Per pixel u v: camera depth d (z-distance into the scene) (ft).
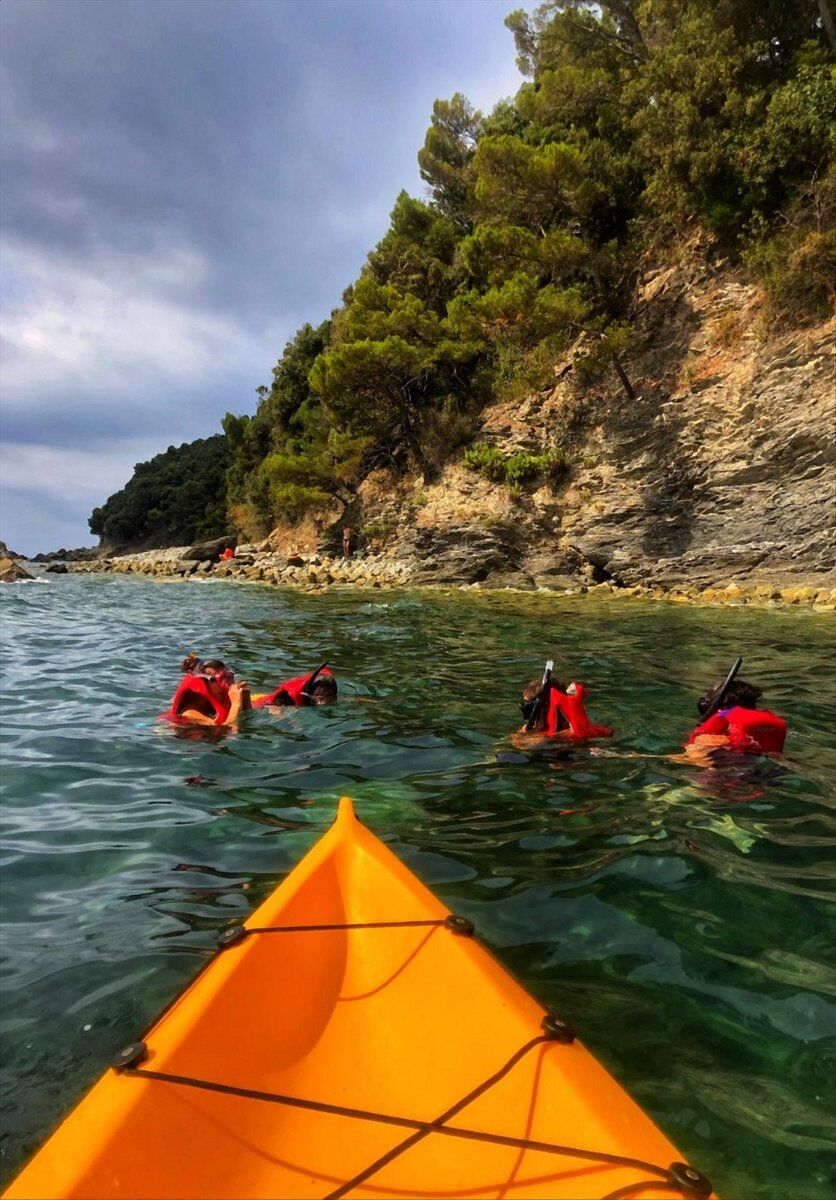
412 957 8.00
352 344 87.92
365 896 9.11
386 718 20.84
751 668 28.40
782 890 10.73
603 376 74.38
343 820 10.70
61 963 9.03
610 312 76.23
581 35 79.66
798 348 56.70
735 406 60.18
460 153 106.22
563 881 11.06
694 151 64.03
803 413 55.11
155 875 11.32
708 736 17.28
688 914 10.10
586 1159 5.35
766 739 17.02
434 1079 6.62
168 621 45.37
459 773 16.06
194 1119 5.83
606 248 71.67
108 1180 5.10
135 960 9.07
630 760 16.84
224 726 19.88
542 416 79.20
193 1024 6.66
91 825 13.20
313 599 61.67
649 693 24.29
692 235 71.51
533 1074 6.15
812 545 54.70
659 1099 6.79
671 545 63.10
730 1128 6.48
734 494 59.00
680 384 66.64
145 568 106.01
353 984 7.86
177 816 13.62
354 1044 7.08
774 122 58.49
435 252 101.40
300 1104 6.14
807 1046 7.52
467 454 82.28
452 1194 5.50
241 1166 5.68
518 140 70.54
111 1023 7.97
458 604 56.13
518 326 74.23
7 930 9.75
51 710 21.71
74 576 97.66
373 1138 6.02
